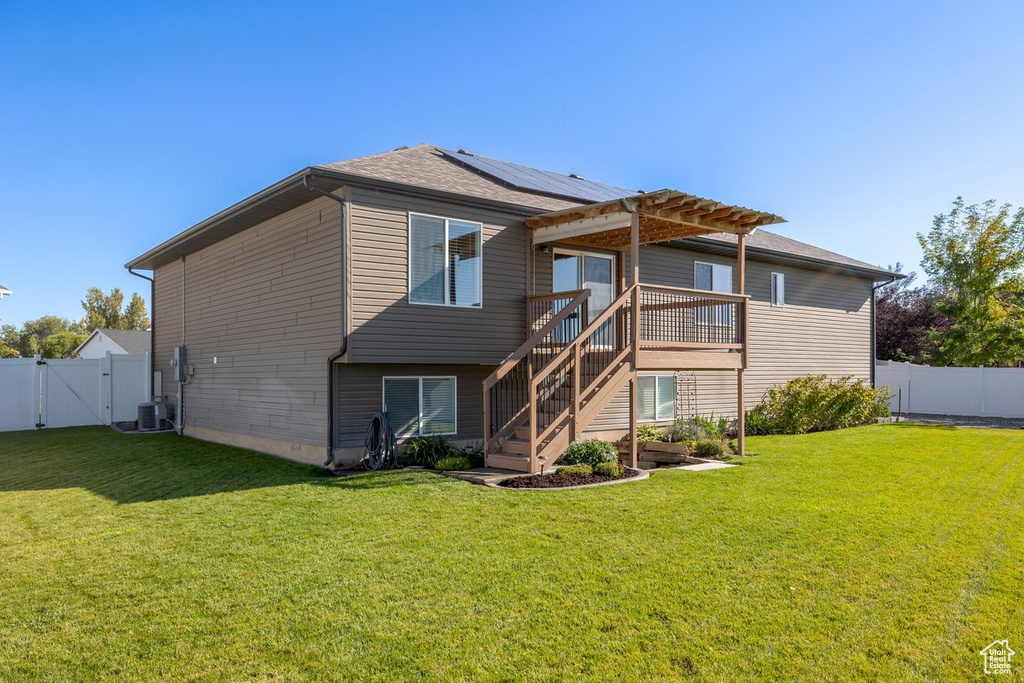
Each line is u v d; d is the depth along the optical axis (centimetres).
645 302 1337
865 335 2102
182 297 1661
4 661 388
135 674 373
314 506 770
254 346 1313
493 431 1234
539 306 1244
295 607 463
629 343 1066
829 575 525
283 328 1210
